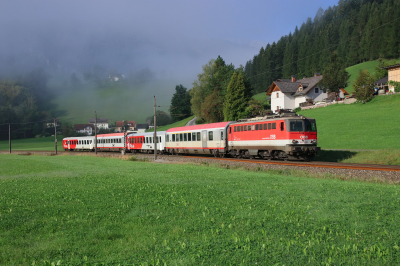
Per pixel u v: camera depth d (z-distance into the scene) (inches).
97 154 1857.8
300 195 410.9
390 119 1534.2
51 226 297.9
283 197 399.2
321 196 399.5
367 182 574.2
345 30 5374.0
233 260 209.2
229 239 250.8
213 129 1253.7
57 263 211.9
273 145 979.9
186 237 260.2
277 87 2933.1
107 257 221.3
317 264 200.7
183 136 1446.9
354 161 929.5
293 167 767.7
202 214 327.9
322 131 1596.9
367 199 377.7
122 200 404.8
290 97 2888.8
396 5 4407.0
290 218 300.2
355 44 4896.7
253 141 1064.2
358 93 2027.6
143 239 256.2
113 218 321.1
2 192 487.8
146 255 222.7
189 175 657.6
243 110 2290.8
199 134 1334.9
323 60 4810.5
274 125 975.0
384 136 1280.8
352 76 4158.5
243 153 1145.4
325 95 2802.7
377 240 239.6
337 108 2094.0
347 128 1549.0
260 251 223.5
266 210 334.6
